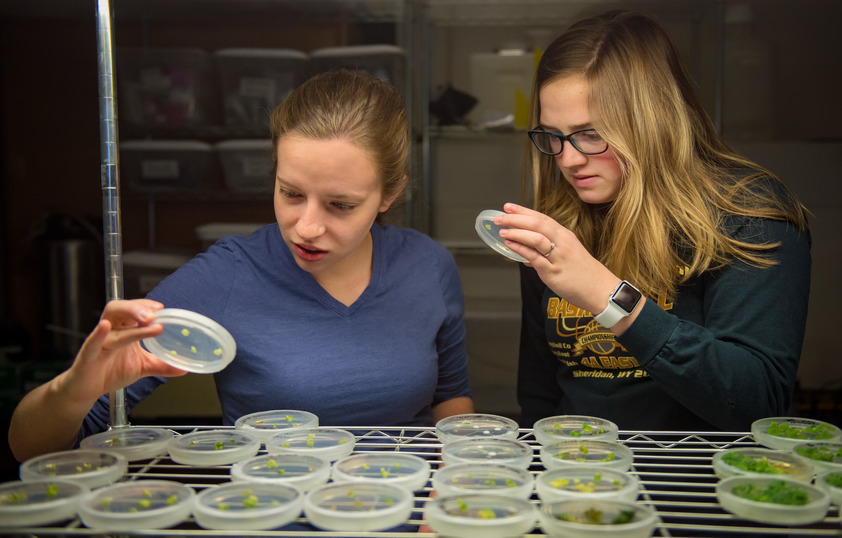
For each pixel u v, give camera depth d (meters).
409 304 1.21
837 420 2.76
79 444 1.02
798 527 0.81
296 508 0.74
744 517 0.74
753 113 2.98
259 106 2.84
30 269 3.15
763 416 1.00
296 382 1.12
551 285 0.96
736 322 1.04
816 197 2.88
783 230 1.08
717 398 0.96
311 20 3.02
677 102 1.15
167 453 0.95
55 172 3.18
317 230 0.95
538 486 0.80
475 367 2.92
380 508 0.74
